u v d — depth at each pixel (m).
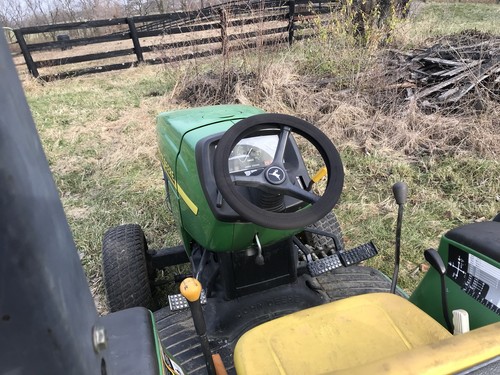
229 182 1.58
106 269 2.26
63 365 0.55
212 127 2.03
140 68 9.44
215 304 2.04
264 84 5.66
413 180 4.02
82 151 5.12
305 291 2.13
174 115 2.39
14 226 0.48
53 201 0.57
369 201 3.76
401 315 1.62
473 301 1.56
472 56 5.52
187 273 2.92
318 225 2.49
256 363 1.46
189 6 10.13
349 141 4.67
